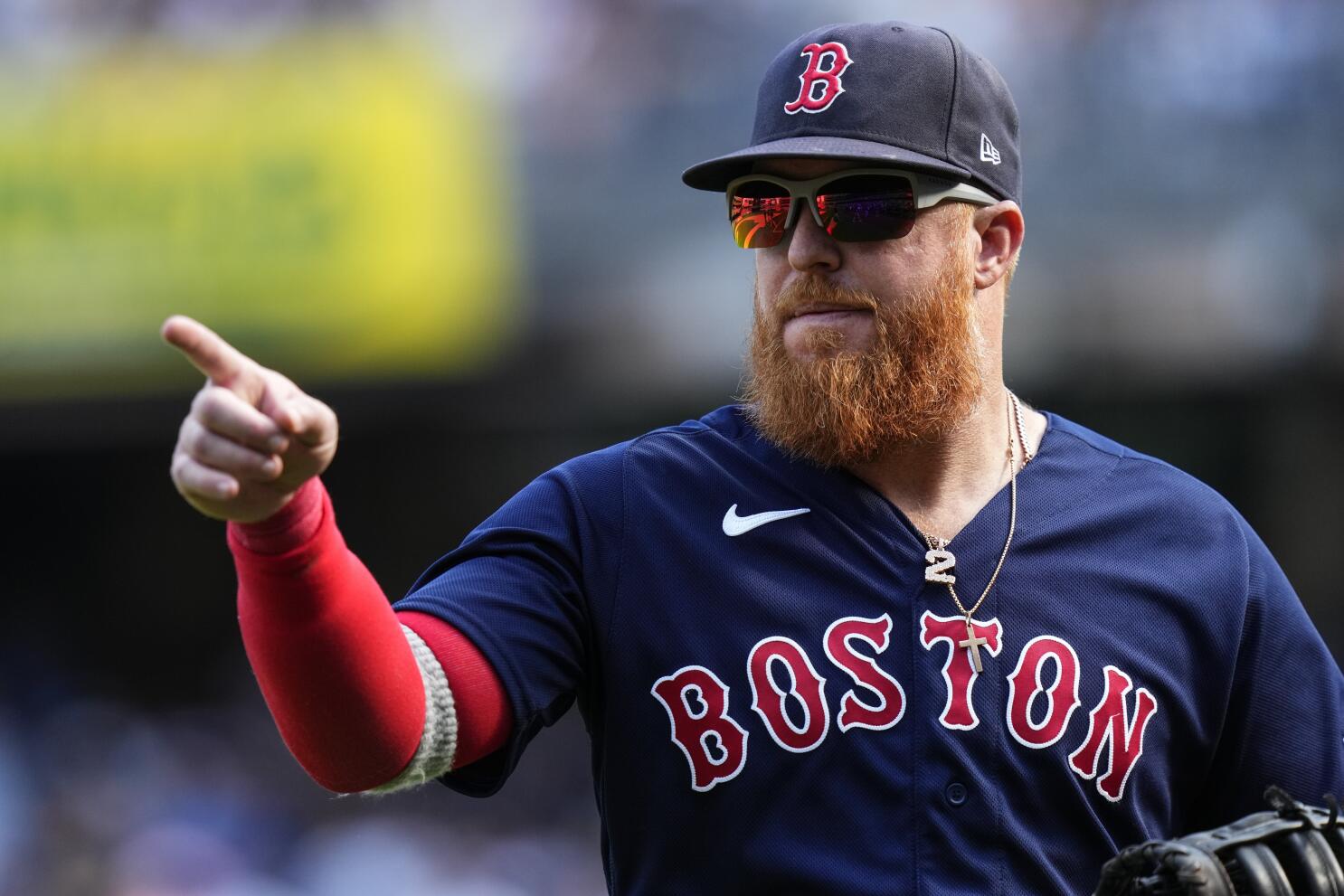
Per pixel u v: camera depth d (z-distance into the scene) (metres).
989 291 8.80
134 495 47.59
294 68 31.89
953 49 8.56
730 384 32.91
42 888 33.31
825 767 7.57
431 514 46.53
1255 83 30.25
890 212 8.09
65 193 32.00
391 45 31.92
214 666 47.09
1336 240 30.22
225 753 39.00
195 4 31.66
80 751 38.53
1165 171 30.77
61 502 47.34
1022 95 31.05
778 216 8.24
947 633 7.82
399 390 33.16
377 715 6.74
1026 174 31.23
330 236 32.16
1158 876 7.00
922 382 8.16
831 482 8.13
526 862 35.12
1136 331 31.34
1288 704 8.33
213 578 47.78
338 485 46.44
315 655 6.56
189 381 32.81
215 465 5.86
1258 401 39.66
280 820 35.88
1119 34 30.56
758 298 8.52
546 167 32.47
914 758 7.57
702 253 32.47
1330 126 30.09
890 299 8.14
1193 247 30.83
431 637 7.32
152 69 31.83
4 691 44.31
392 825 35.47
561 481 8.16
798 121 8.35
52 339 32.44
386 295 32.28
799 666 7.70
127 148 31.95
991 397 8.59
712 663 7.73
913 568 7.97
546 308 32.69
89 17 31.70
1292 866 7.19
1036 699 7.75
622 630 7.82
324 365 32.59
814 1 31.41
